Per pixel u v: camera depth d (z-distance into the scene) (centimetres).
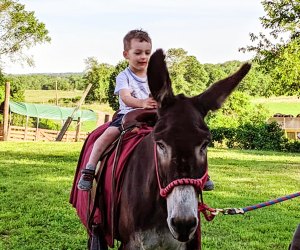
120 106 441
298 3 3206
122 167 385
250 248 720
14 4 4409
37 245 696
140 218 354
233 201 1078
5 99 3177
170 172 303
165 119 315
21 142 2819
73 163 1708
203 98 330
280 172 1678
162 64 329
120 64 4850
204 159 310
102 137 420
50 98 7425
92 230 418
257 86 5353
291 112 6538
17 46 4406
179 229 292
